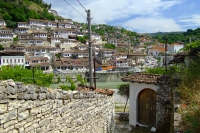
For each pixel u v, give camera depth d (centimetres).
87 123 850
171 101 1223
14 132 429
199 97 779
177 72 1348
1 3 10519
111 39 13100
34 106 494
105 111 1127
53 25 11169
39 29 10300
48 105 559
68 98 675
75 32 10775
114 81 6125
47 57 7150
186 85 1014
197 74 1042
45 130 544
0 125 391
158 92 1385
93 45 9350
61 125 632
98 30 17025
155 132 1376
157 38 17612
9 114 413
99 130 1018
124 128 1590
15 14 10450
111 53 8825
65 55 7688
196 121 656
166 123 1340
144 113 1534
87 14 1266
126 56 8394
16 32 9625
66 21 12500
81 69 6800
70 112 694
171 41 9112
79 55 7862
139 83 1523
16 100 433
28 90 470
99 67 6944
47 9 14175
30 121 480
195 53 1296
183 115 747
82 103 796
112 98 1305
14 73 1584
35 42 8281
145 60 8706
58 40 9069
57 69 6550
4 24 9656
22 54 5588
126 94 2653
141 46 13325
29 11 11350
